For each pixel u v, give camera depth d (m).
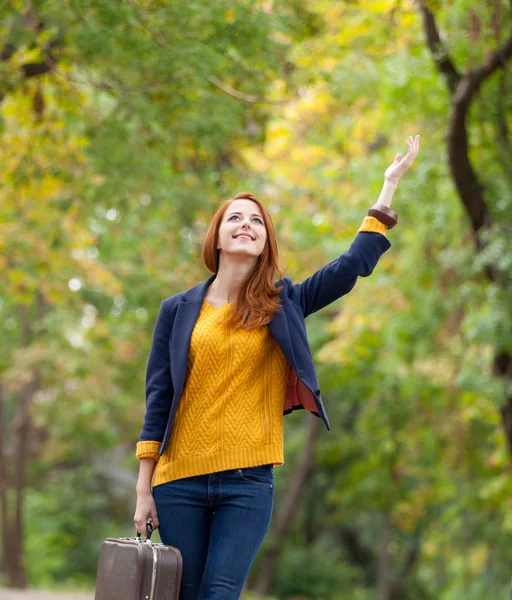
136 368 22.34
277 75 9.96
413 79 13.09
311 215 17.25
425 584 33.78
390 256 16.89
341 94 11.04
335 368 21.86
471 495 21.47
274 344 4.18
